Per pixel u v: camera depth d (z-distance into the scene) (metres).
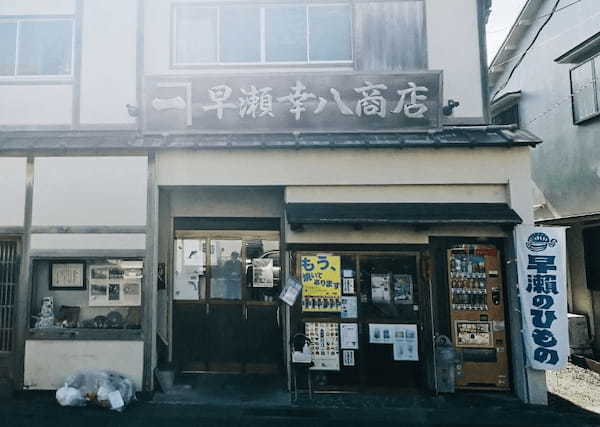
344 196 7.35
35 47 8.30
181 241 8.41
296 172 7.30
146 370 6.93
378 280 7.34
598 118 9.45
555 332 6.70
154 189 7.26
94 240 7.20
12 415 6.23
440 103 7.53
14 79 8.23
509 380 7.23
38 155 7.37
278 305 8.26
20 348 7.06
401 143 7.09
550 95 11.35
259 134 7.62
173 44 8.27
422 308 7.22
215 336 8.20
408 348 7.19
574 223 10.51
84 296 7.50
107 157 7.34
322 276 7.32
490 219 6.67
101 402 6.38
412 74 7.57
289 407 6.59
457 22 8.19
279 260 8.35
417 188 7.33
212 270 8.36
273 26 8.31
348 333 7.25
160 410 6.44
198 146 7.16
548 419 6.20
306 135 7.59
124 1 8.27
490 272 7.43
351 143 7.15
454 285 7.45
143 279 7.15
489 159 7.21
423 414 6.36
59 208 7.27
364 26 8.20
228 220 8.43
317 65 8.18
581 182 10.09
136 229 7.20
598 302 9.73
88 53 8.20
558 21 11.03
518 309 7.02
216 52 8.26
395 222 6.63
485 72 8.06
